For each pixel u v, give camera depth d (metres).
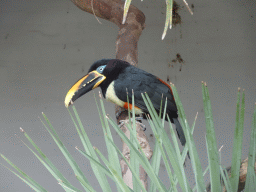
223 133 10.98
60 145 2.25
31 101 11.53
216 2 11.91
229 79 11.38
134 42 6.43
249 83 11.30
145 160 1.85
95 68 5.59
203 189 1.82
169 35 11.66
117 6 6.88
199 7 11.88
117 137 10.82
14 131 11.31
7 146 11.19
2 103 11.51
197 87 11.32
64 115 11.38
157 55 11.55
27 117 11.41
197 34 11.71
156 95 5.40
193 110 11.12
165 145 1.85
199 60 11.53
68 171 10.94
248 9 11.84
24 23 11.99
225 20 11.77
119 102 5.47
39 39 11.89
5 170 11.04
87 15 12.00
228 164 10.69
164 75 11.41
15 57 11.80
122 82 5.34
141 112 5.42
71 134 11.20
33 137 11.23
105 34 11.85
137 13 6.91
